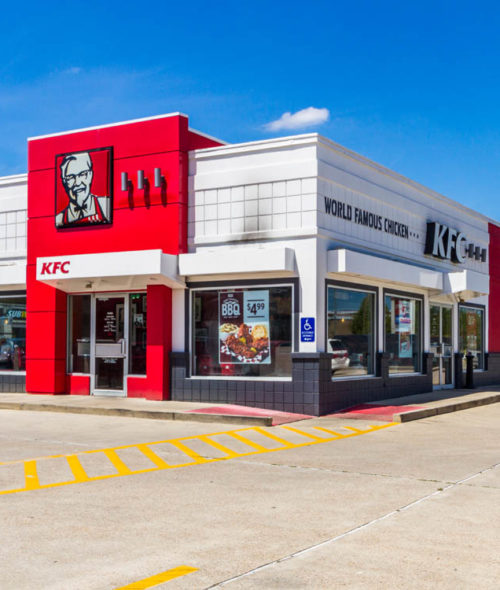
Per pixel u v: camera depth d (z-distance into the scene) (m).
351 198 16.41
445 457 10.56
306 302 15.00
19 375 18.39
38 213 17.92
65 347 17.75
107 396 17.17
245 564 5.57
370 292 17.14
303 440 12.02
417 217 19.58
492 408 17.58
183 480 8.74
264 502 7.65
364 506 7.52
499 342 25.52
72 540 6.18
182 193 16.33
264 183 15.61
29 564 5.53
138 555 5.77
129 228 16.73
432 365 20.23
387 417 14.74
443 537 6.37
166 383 16.28
